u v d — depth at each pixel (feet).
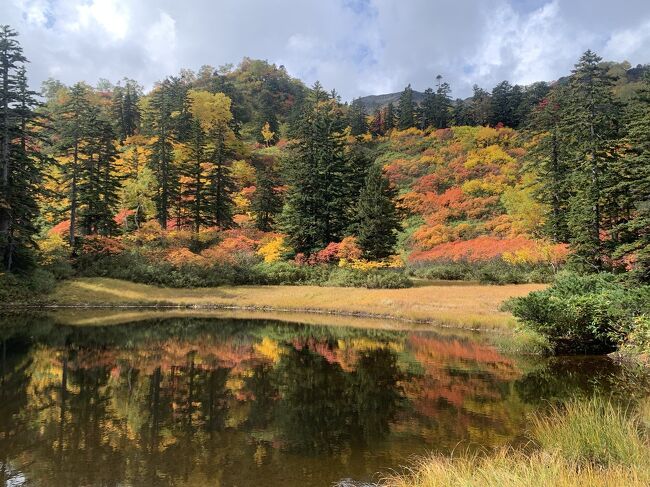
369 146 299.58
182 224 157.28
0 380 38.40
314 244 140.36
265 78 442.91
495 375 40.93
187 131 206.80
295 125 238.68
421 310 86.48
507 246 130.93
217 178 157.89
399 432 26.14
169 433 26.02
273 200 171.42
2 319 77.51
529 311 49.98
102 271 117.60
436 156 246.47
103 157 129.08
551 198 126.31
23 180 100.89
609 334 46.16
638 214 64.39
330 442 24.62
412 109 347.77
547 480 14.66
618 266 78.43
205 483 19.44
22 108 100.94
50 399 32.86
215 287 122.11
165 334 65.82
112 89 350.43
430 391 35.58
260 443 24.50
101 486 19.03
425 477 18.01
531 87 336.49
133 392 35.09
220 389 36.24
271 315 92.07
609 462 16.74
